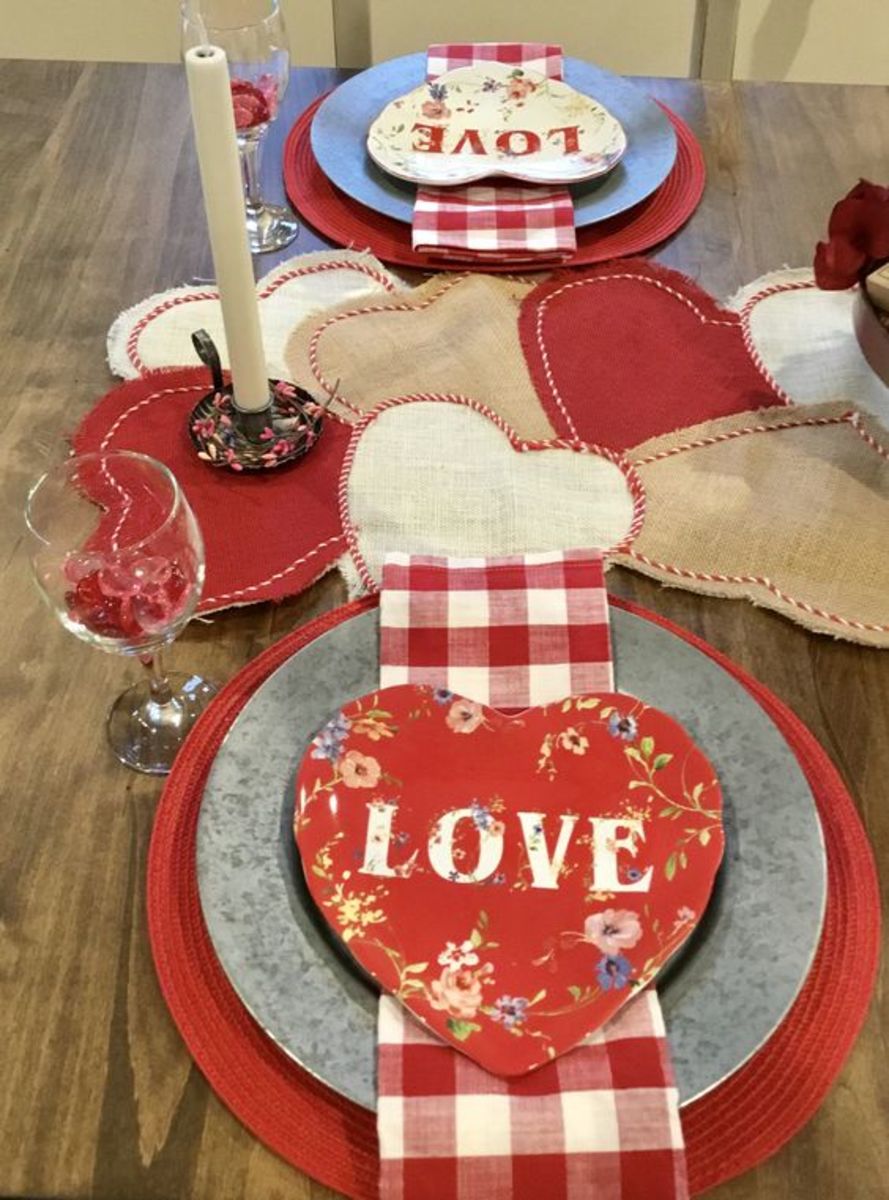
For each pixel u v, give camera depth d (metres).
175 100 1.29
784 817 0.67
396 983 0.59
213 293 1.06
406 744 0.68
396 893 0.63
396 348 1.00
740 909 0.63
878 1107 0.60
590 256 1.09
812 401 0.96
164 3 2.23
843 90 1.31
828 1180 0.57
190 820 0.69
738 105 1.29
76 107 1.28
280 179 1.19
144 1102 0.60
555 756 0.68
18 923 0.66
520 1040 0.57
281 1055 0.60
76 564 0.71
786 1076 0.60
